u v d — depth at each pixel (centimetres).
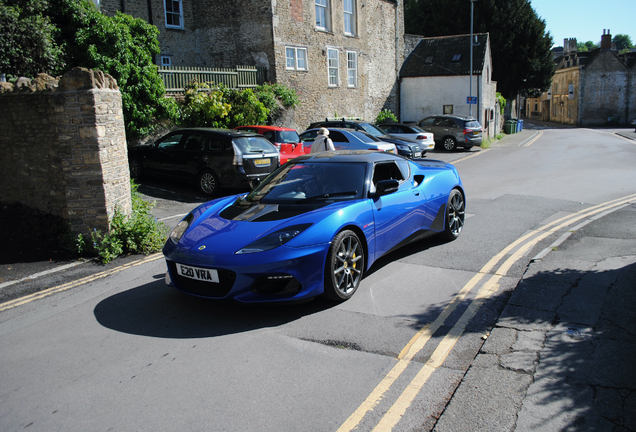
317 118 2100
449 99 2686
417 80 2755
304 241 399
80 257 609
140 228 630
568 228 687
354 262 448
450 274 506
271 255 385
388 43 2634
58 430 266
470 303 427
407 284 480
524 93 4053
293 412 275
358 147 1398
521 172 1388
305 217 426
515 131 3675
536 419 259
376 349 348
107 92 620
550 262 527
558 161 1647
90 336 384
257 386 303
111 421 272
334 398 288
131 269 563
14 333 396
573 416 260
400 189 538
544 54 3697
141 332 388
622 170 1336
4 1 951
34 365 340
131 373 324
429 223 584
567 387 287
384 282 488
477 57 2627
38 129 671
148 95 1257
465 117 2227
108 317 422
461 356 336
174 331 389
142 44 1274
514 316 392
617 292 427
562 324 371
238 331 385
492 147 2431
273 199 482
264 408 279
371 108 2534
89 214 621
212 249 403
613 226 679
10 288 506
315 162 531
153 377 318
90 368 333
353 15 2317
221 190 1050
